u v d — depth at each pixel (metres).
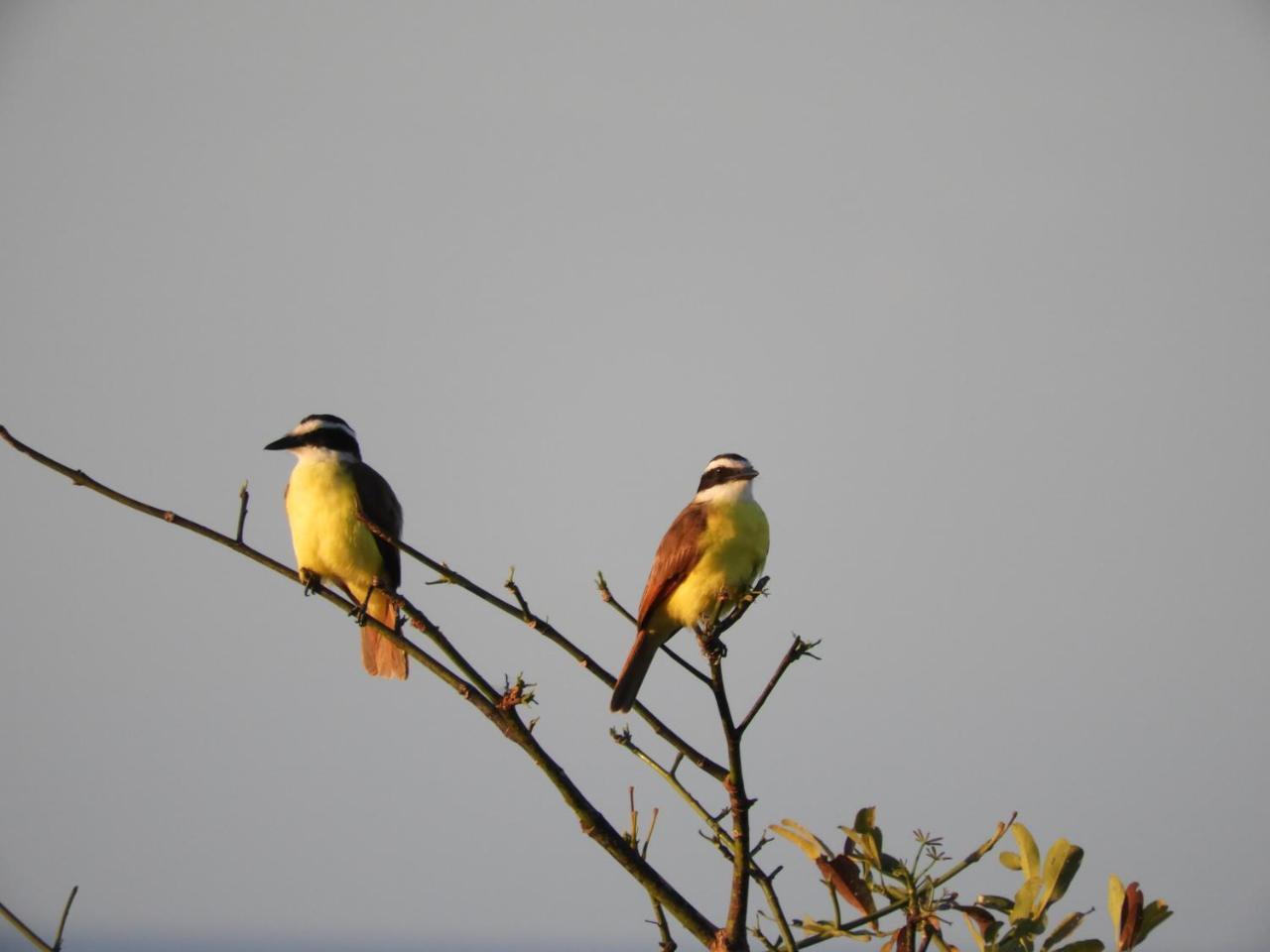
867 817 10.62
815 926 10.41
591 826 10.39
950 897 10.20
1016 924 10.05
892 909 10.23
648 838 10.83
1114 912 10.02
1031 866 10.31
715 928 10.34
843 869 10.43
